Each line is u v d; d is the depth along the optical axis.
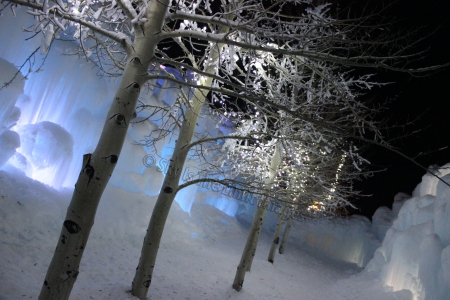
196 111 6.09
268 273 10.80
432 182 11.74
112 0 4.34
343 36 4.23
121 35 3.73
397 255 9.55
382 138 3.67
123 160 10.77
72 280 3.42
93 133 9.55
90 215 3.46
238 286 7.98
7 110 7.26
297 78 6.43
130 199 10.75
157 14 3.69
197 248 11.18
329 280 12.55
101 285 5.84
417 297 8.29
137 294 5.64
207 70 5.97
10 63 7.25
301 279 11.43
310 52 3.64
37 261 5.98
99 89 9.51
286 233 15.11
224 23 3.75
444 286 6.85
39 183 8.01
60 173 8.64
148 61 3.68
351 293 9.98
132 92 3.59
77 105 9.28
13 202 6.74
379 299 8.83
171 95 12.38
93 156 3.48
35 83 8.20
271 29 3.95
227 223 15.78
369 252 17.98
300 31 4.27
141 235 9.83
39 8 3.61
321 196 7.33
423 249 8.11
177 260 9.09
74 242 3.39
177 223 12.19
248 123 7.85
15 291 4.66
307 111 6.28
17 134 7.57
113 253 7.99
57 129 8.52
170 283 7.07
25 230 6.55
